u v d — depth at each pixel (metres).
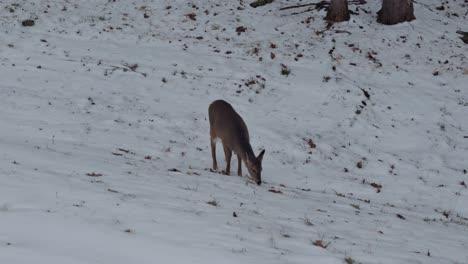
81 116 22.33
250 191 16.09
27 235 9.48
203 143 21.89
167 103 24.56
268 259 9.84
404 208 18.17
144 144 20.77
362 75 28.27
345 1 32.56
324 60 29.09
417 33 32.09
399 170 21.50
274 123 23.84
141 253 9.40
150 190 13.75
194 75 27.05
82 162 16.02
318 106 25.52
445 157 22.69
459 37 32.16
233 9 34.00
